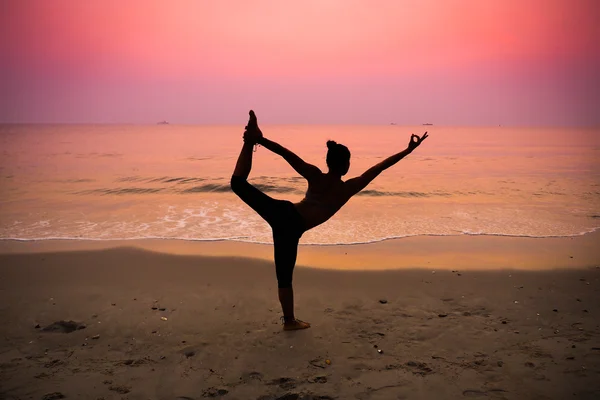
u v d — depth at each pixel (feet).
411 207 43.24
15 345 13.07
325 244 27.86
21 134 298.76
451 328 14.24
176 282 19.57
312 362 11.98
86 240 28.66
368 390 10.47
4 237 29.55
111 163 92.53
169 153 124.67
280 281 13.62
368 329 14.21
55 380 10.95
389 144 193.67
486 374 11.19
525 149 157.69
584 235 30.78
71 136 264.72
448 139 255.50
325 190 12.64
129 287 18.79
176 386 10.74
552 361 11.85
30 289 18.42
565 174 76.33
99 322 14.84
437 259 24.07
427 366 11.68
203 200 46.60
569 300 16.98
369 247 27.12
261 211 12.41
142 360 12.14
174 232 31.32
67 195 49.96
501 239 29.55
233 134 313.32
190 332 14.06
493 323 14.66
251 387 10.69
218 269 21.76
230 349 12.81
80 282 19.52
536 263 23.06
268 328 14.35
